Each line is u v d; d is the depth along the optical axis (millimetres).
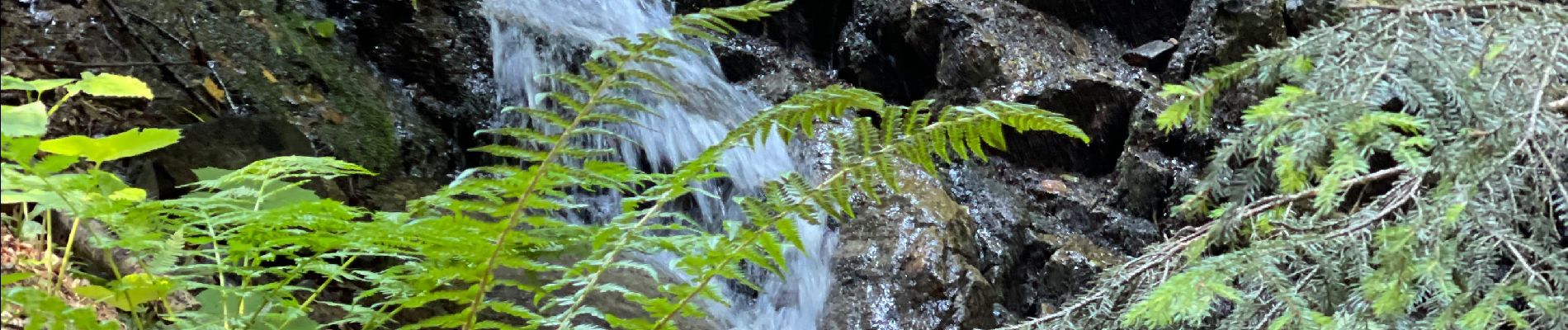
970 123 1381
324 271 1568
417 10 4352
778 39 5445
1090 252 4293
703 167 1386
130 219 1437
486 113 4324
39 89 1490
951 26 4969
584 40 4781
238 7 3568
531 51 4605
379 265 2656
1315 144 1804
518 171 1262
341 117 3475
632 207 1414
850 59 5262
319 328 1650
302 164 1682
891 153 1391
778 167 4449
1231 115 4453
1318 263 2289
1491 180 2006
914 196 4078
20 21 2775
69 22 2887
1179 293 2002
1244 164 3420
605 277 3170
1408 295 1971
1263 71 2070
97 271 1822
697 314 1497
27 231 1835
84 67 2777
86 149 1288
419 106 4105
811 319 3727
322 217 1354
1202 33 4781
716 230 4316
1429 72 1964
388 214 1471
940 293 3697
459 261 1423
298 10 3846
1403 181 2250
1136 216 4559
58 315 1245
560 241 1526
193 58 3168
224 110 3080
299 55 3590
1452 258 1970
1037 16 5164
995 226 4332
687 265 1430
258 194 1633
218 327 1521
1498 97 1935
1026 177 4738
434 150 3869
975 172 4668
